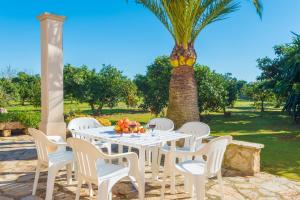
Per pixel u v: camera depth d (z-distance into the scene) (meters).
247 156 5.42
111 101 18.52
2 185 4.64
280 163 6.39
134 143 3.88
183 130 5.43
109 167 3.65
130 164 3.60
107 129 5.14
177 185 4.70
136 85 17.41
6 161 6.21
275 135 10.86
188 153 3.69
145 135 4.52
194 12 7.20
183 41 7.39
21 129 10.14
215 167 3.65
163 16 7.65
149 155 5.84
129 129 4.67
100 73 18.44
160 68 15.05
